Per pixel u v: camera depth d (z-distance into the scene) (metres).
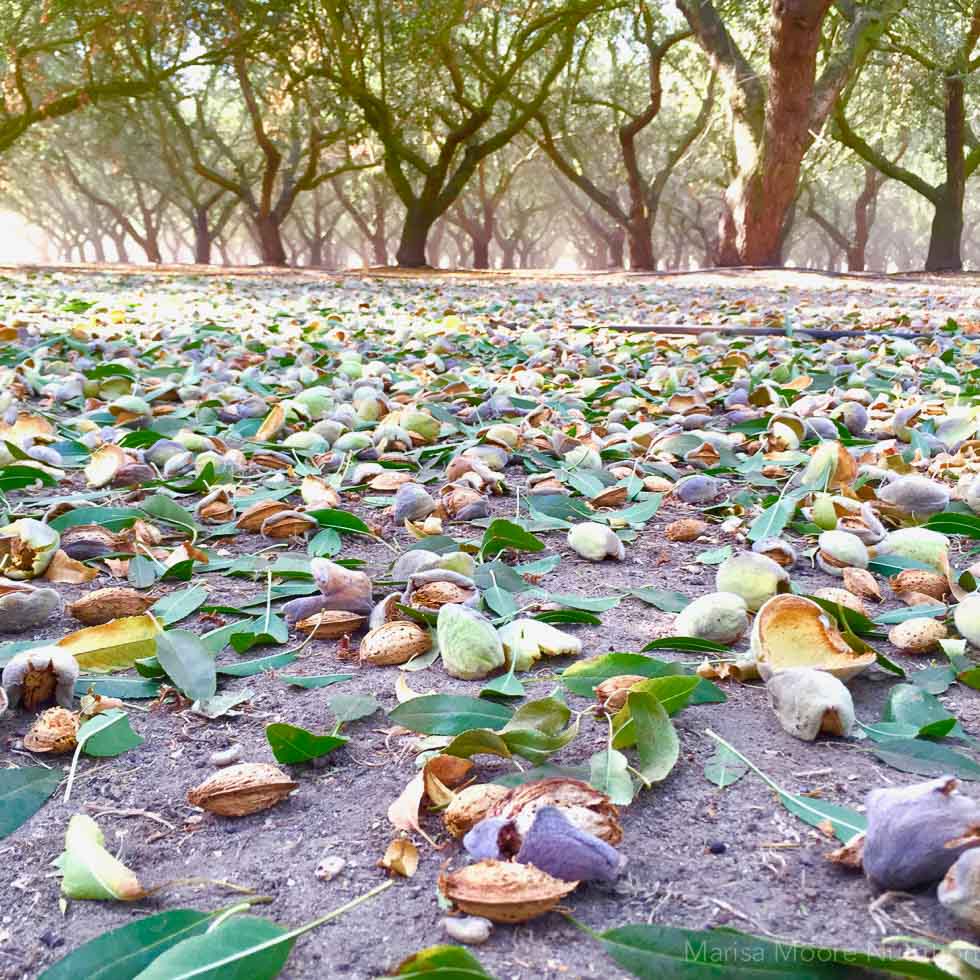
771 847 1.39
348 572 2.25
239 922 1.14
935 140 35.81
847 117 35.53
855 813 1.43
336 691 1.93
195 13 25.62
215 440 3.91
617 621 2.33
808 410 4.64
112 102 36.44
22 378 5.57
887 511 2.95
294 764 1.65
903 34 28.73
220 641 2.11
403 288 18.00
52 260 80.19
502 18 30.48
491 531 2.65
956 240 29.67
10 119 26.02
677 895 1.28
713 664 1.96
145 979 1.06
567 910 1.25
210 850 1.42
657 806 1.49
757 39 28.17
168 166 40.28
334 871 1.35
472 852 1.31
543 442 4.16
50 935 1.23
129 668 2.01
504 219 60.34
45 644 2.06
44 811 1.52
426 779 1.46
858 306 12.93
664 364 7.07
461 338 8.14
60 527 2.81
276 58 27.69
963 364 6.90
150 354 7.02
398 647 2.05
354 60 28.75
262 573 2.67
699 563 2.81
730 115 25.36
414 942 1.21
